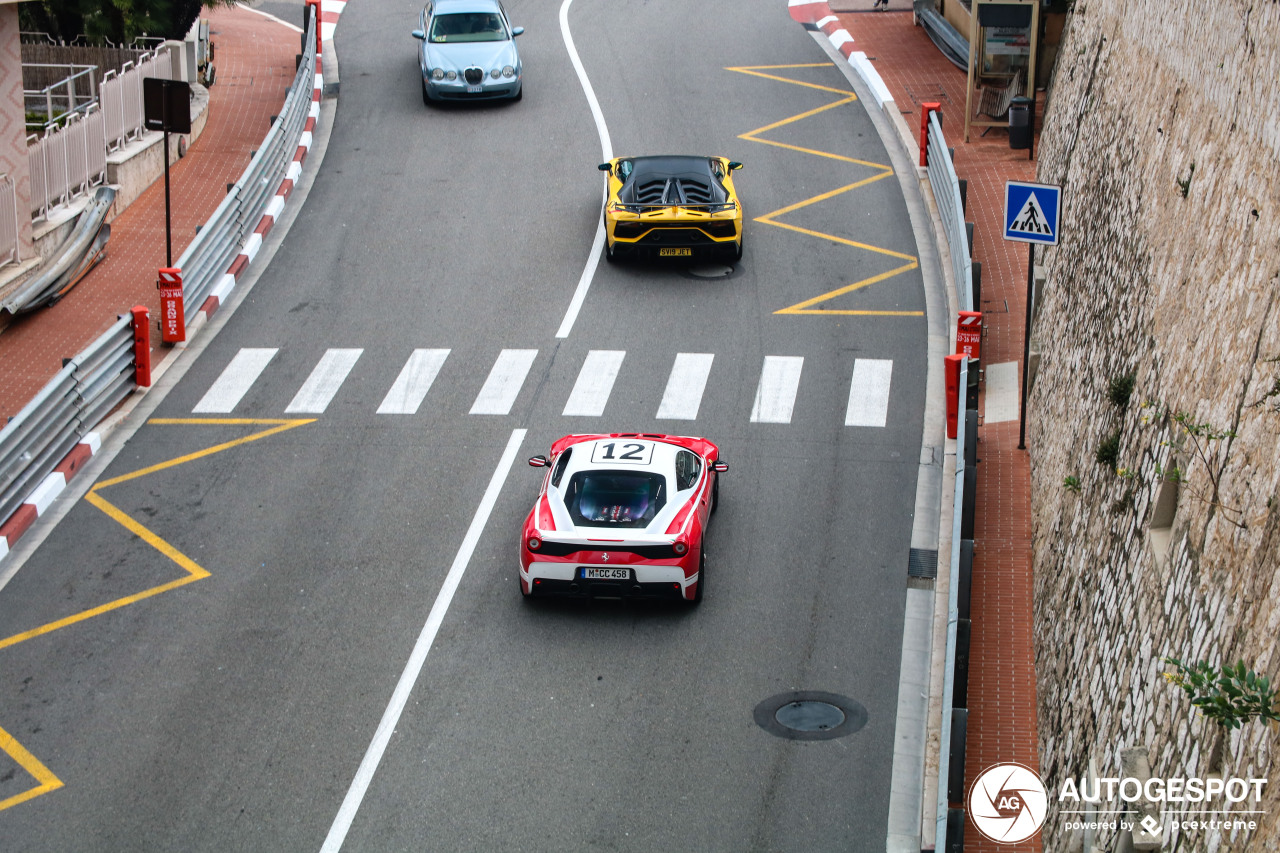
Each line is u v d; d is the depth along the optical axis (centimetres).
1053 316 1608
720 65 3256
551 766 1170
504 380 1905
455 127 2853
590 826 1098
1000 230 2328
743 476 1662
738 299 2152
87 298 2100
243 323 2080
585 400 1850
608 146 2748
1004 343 1992
